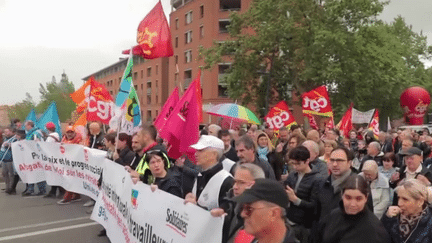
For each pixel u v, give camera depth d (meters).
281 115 11.30
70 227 6.92
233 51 27.67
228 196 3.21
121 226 4.93
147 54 7.56
